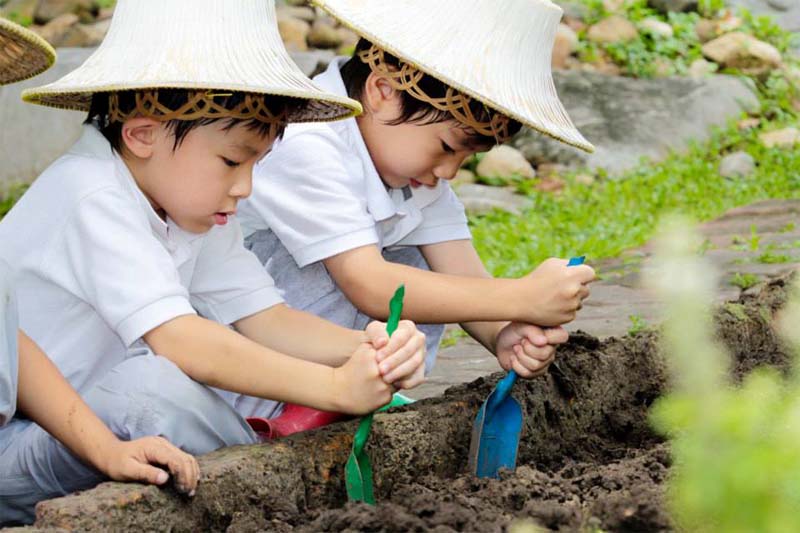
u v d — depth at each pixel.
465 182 9.97
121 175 2.88
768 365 3.99
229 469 2.53
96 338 2.94
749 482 1.19
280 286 3.67
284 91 2.70
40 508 2.28
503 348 3.38
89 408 2.64
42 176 2.98
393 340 2.70
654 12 12.75
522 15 3.22
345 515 2.32
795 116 11.57
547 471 3.03
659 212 8.84
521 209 9.36
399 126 3.31
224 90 2.75
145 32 2.86
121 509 2.31
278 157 3.43
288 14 11.93
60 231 2.86
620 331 5.13
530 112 3.14
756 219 8.18
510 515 2.47
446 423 3.10
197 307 3.22
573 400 3.48
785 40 12.70
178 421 2.74
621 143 10.48
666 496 2.23
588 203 9.37
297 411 3.37
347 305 3.70
